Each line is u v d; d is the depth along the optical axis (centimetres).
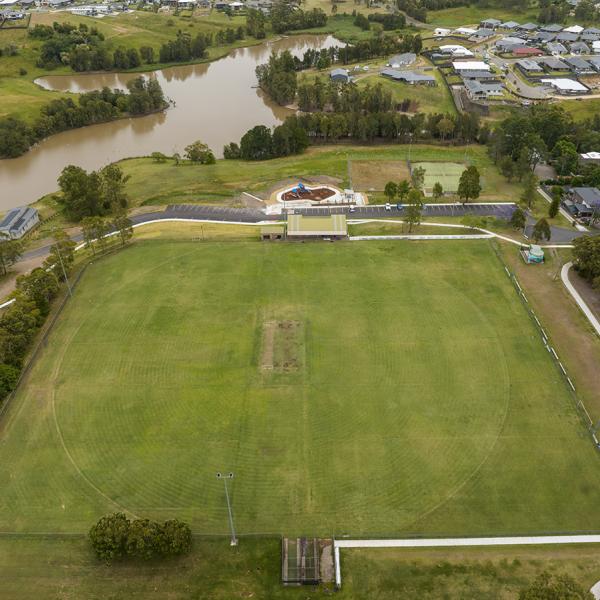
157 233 15000
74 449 8788
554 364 10312
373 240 14500
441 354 10562
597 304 11950
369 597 6806
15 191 18738
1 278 13188
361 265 13362
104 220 15538
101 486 8212
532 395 9638
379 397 9644
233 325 11356
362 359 10456
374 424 9144
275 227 14962
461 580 6956
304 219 15038
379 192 17450
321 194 17312
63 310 11912
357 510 7831
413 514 7769
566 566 7088
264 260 13600
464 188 16000
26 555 7312
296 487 8156
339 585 6912
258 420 9231
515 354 10550
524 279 12812
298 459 8569
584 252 12619
